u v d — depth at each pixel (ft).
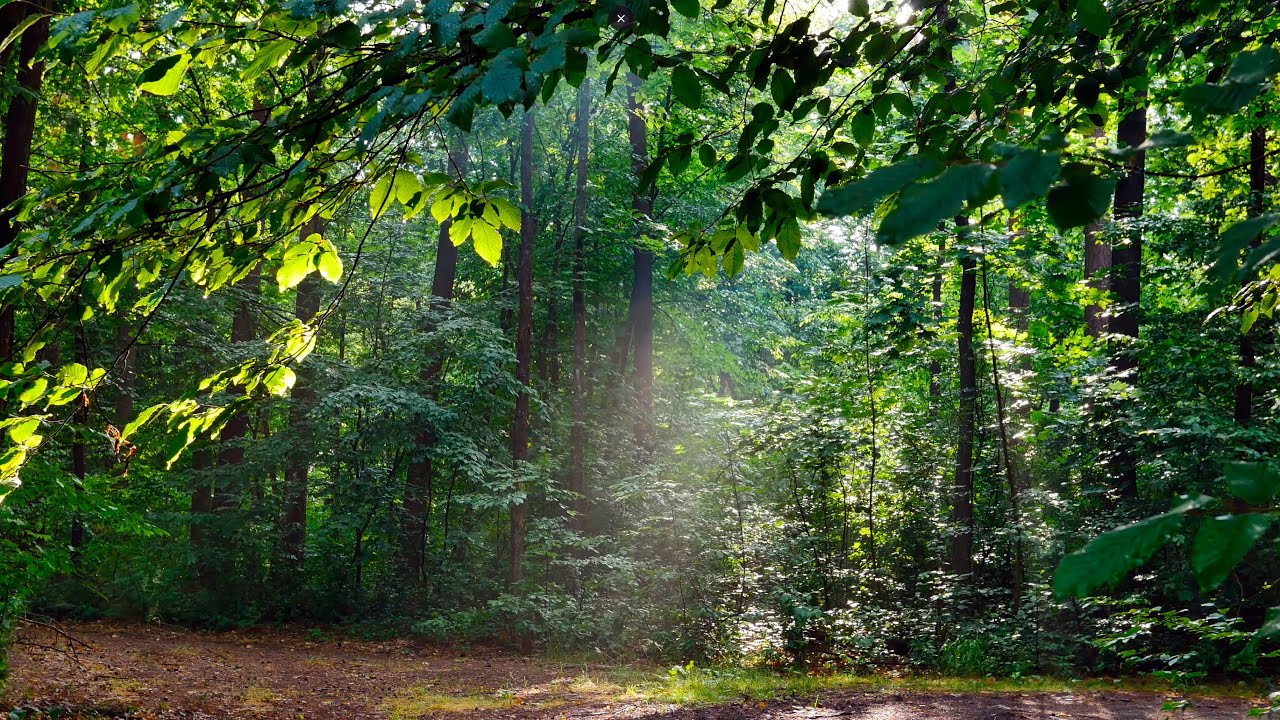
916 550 47.32
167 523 55.83
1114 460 38.81
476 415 60.49
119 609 52.49
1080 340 44.80
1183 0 10.87
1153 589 33.22
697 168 59.72
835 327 65.51
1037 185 2.92
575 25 6.72
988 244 38.96
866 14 8.51
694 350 74.02
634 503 55.21
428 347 58.44
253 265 8.96
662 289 70.95
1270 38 11.33
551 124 66.03
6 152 26.66
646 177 9.36
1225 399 38.83
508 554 61.62
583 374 64.80
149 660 40.32
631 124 62.08
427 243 72.23
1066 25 9.87
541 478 54.49
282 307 63.77
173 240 8.05
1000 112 10.13
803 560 46.14
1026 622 37.73
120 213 6.44
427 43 6.23
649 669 43.55
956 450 48.24
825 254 84.28
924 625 41.45
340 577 58.29
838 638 40.98
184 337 55.21
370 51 7.27
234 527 55.42
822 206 3.00
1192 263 35.88
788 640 41.73
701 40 30.73
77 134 34.58
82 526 30.89
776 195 9.15
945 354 45.55
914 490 47.11
